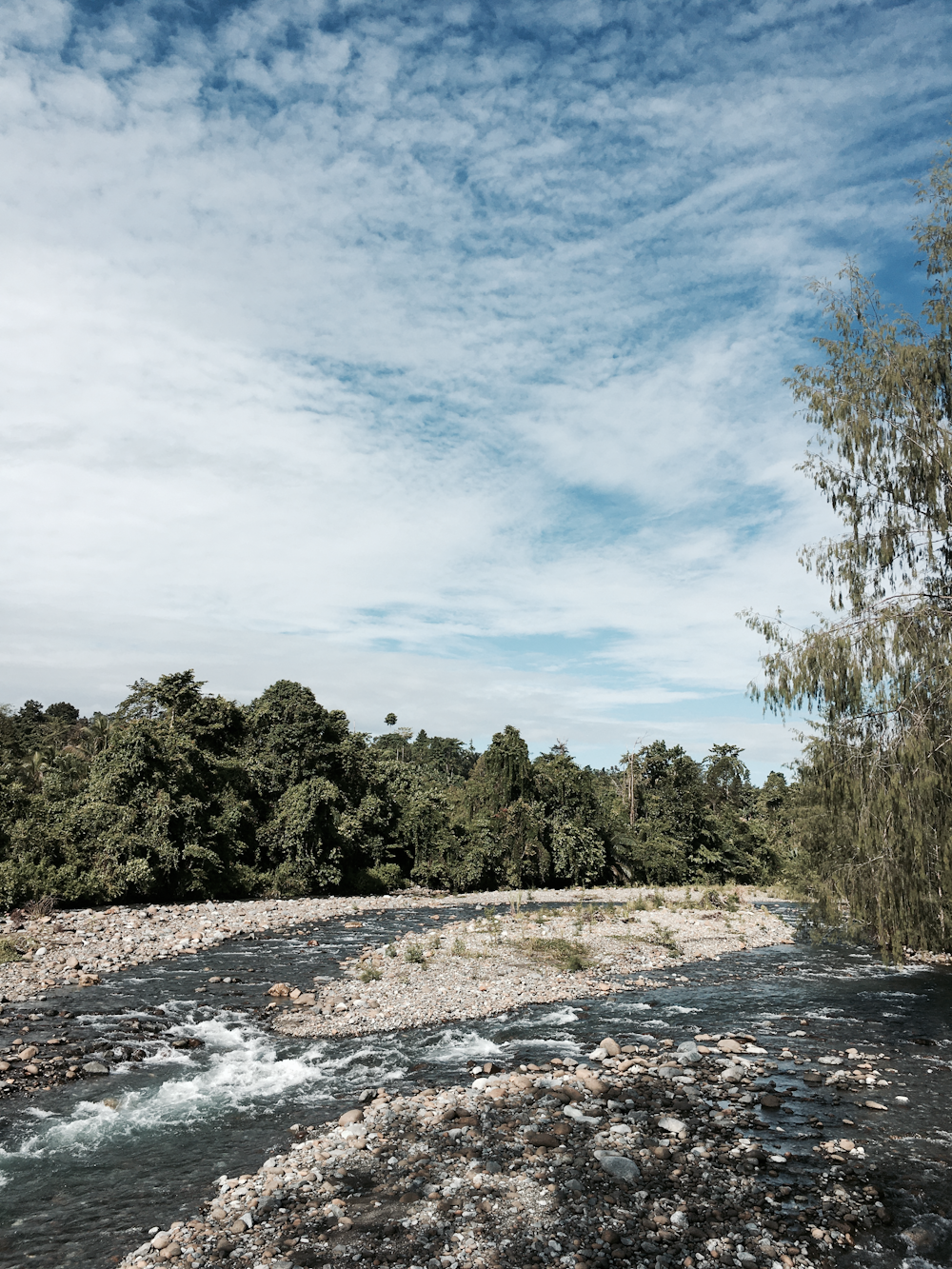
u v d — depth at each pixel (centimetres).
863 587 1684
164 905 3500
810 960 2717
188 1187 996
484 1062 1500
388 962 2386
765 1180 1009
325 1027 1730
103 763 3775
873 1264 823
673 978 2370
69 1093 1314
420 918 3562
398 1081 1397
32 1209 939
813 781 1695
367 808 4969
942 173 1677
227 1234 871
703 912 3938
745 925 3497
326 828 4528
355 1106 1272
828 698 1603
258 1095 1325
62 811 3575
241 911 3456
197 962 2380
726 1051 1612
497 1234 870
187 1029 1688
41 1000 1852
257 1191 978
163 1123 1201
